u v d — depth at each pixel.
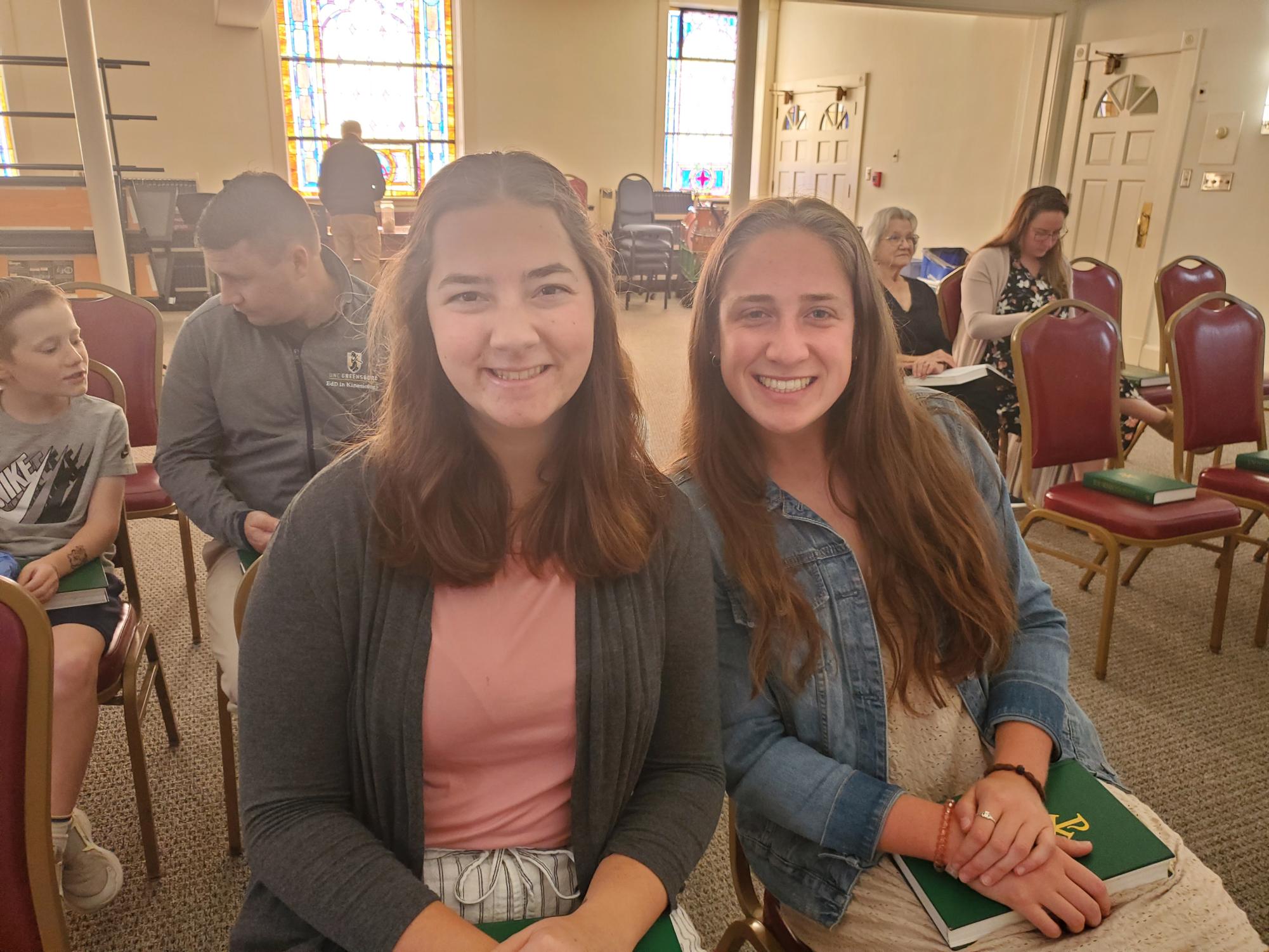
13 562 1.55
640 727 0.90
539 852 0.89
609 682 0.87
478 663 0.84
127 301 2.58
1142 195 6.10
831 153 9.56
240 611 1.18
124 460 1.78
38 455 1.69
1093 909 0.91
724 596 1.10
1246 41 5.36
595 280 0.86
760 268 1.04
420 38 9.05
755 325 1.05
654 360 6.34
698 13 10.06
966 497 1.15
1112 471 2.60
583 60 9.53
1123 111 6.19
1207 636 2.63
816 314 1.05
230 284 1.65
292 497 1.79
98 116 4.18
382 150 9.25
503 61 9.27
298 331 1.76
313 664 0.83
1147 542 2.32
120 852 1.74
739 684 1.09
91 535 1.69
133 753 1.62
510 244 0.79
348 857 0.80
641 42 9.67
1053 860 0.93
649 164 10.09
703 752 0.96
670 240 9.02
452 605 0.85
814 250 1.04
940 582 1.10
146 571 2.96
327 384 1.76
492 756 0.88
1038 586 1.23
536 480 0.90
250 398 1.75
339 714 0.86
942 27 7.80
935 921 0.94
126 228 7.21
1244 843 1.79
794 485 1.16
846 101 9.23
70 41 4.06
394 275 0.86
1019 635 1.18
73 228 5.67
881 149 8.78
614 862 0.86
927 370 3.23
